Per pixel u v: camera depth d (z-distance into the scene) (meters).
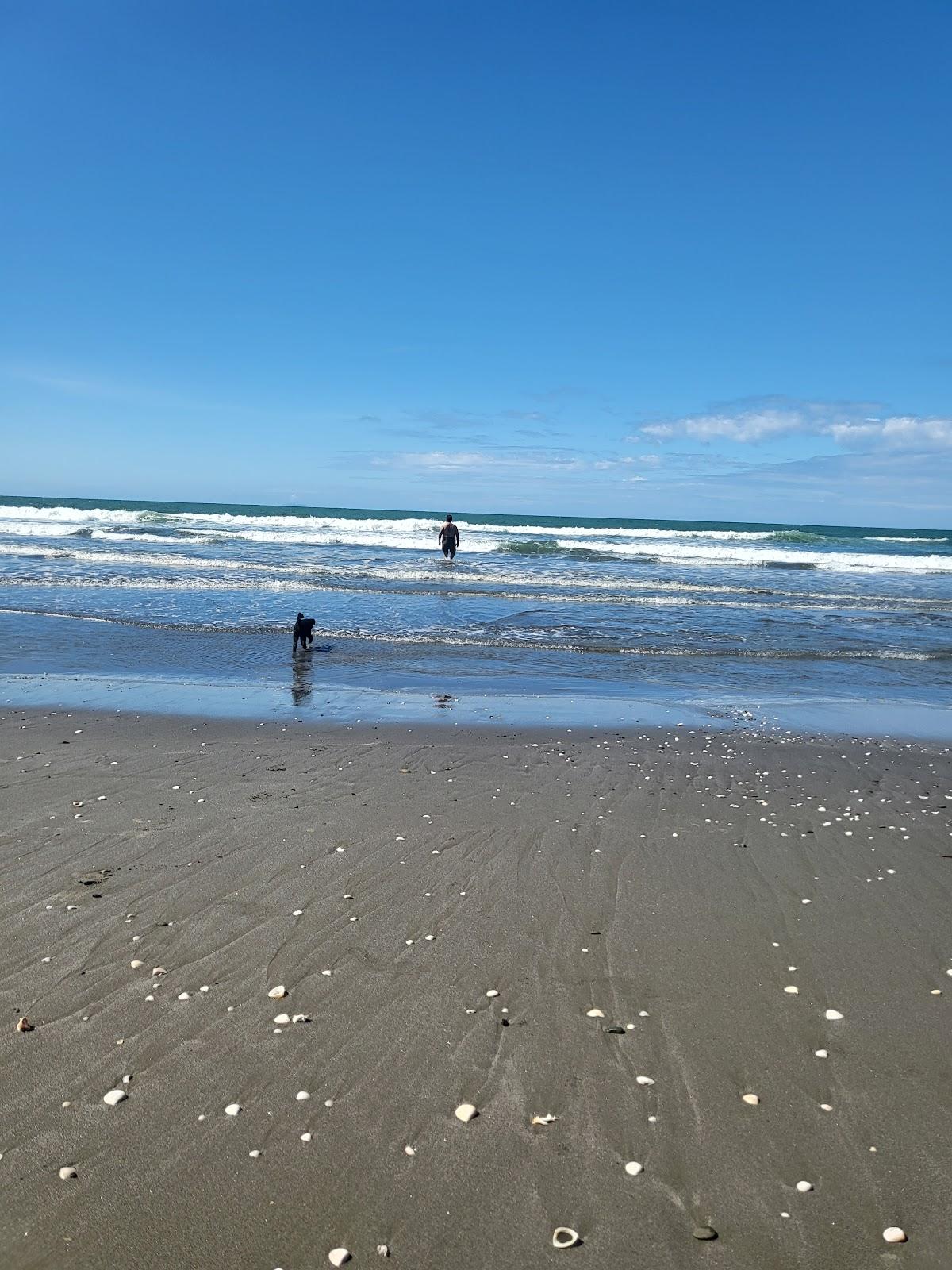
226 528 51.56
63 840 6.51
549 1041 4.17
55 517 57.25
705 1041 4.20
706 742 10.18
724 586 27.72
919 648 17.56
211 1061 3.95
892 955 5.08
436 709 11.52
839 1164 3.40
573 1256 2.98
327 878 5.95
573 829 7.05
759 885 6.05
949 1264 2.94
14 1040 4.07
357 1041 4.13
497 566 31.64
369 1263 2.94
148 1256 2.95
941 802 8.12
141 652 14.91
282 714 10.93
